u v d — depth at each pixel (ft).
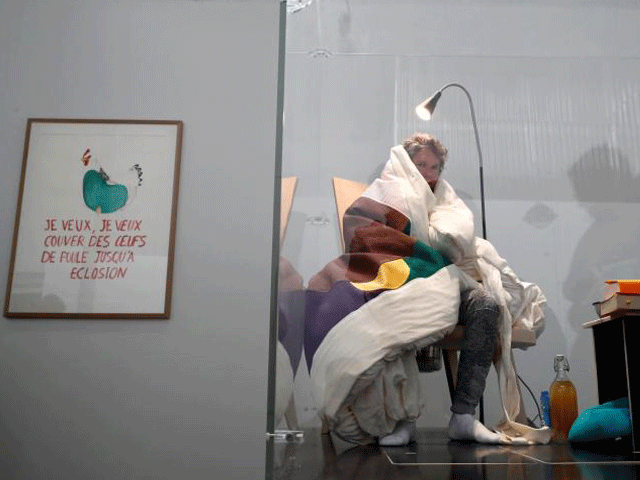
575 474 4.32
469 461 5.06
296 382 5.25
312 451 5.70
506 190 10.01
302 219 9.38
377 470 4.54
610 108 10.20
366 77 10.09
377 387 6.23
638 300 6.08
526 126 10.18
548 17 10.37
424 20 10.33
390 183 7.55
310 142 9.67
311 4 10.03
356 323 6.26
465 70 10.28
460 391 6.75
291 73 9.84
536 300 8.16
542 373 9.27
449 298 6.53
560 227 9.87
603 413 6.47
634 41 10.29
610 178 10.00
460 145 10.12
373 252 7.02
